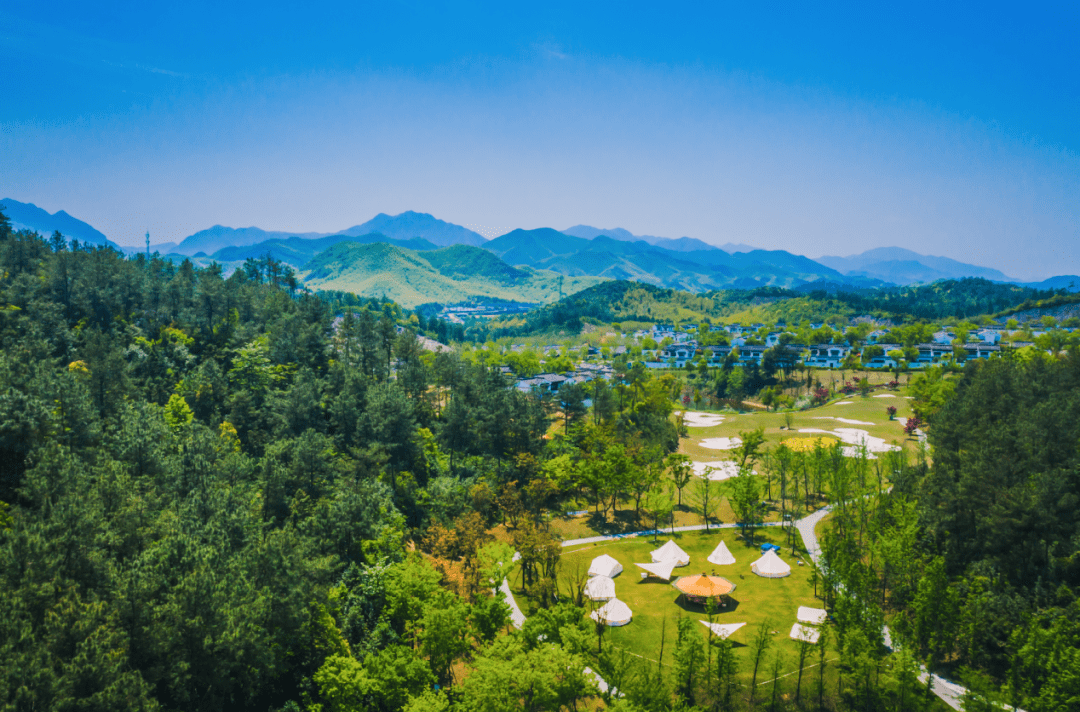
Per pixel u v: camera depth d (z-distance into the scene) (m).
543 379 199.00
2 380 64.06
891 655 49.56
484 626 54.09
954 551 62.38
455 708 45.44
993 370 96.88
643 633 60.88
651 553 79.19
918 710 46.88
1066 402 74.31
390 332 148.38
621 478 92.44
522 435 111.19
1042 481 56.56
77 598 36.53
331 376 122.50
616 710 42.62
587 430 118.06
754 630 60.16
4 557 36.75
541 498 92.44
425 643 50.53
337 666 45.97
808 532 85.25
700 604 66.31
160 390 105.75
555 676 43.69
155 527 49.06
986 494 60.91
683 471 95.81
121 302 139.62
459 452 108.94
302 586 49.56
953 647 55.62
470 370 145.88
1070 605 49.41
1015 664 47.38
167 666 39.25
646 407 132.88
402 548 68.00
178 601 40.12
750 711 49.44
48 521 39.84
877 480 91.56
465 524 75.44
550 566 70.88
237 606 42.69
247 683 44.12
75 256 142.62
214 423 98.25
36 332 102.19
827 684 52.22
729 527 88.62
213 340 141.12
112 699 33.19
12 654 31.47
